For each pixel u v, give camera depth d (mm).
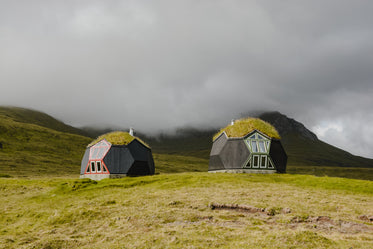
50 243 19547
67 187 44719
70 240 20078
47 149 154875
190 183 41969
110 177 56688
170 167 164125
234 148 56375
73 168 124812
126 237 19641
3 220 29250
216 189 35906
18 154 131500
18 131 171625
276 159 56281
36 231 24422
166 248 16828
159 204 28797
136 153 60062
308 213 23797
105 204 31312
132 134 64750
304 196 30953
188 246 16922
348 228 20594
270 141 56594
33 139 166625
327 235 18891
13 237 22578
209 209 26312
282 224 21469
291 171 192375
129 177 53188
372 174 182500
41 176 92375
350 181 41281
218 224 21703
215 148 60875
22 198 39625
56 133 194500
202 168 176750
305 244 16625
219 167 57844
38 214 29844
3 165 106438
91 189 42688
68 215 27750
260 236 18281
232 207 26469
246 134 56656
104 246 18172
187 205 27734
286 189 35594
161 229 20828
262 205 26219
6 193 43250
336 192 34656
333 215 23609
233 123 61656
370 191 35312
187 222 22609
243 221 22359
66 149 165875
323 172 189500
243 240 17703
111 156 58031
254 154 54531
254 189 35125
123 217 25109
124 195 35844
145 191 37812
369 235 18906
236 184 39500
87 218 26391
